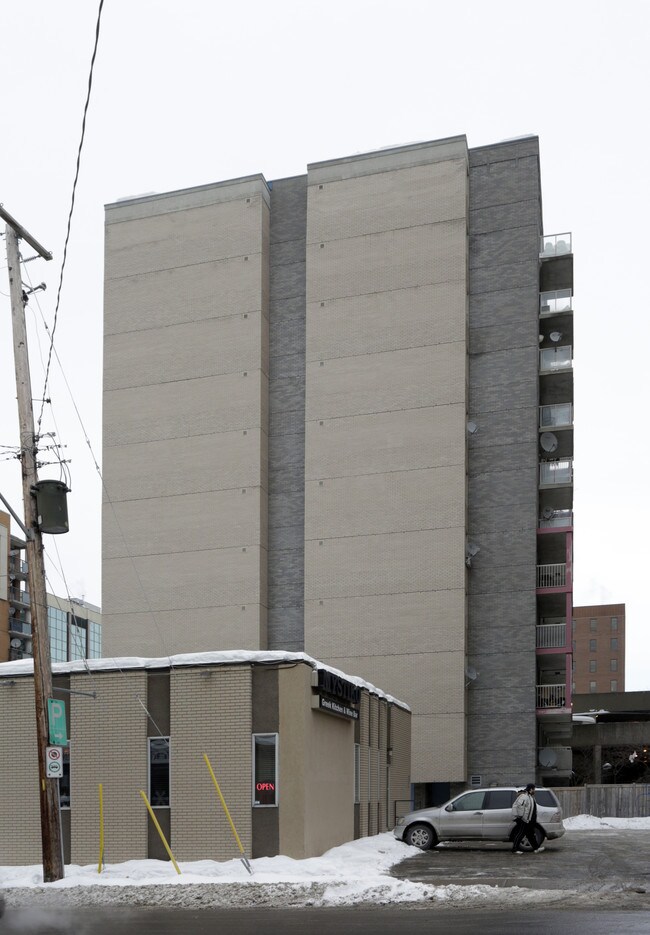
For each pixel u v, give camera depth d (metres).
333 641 49.69
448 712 47.44
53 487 19.05
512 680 48.22
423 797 47.75
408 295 51.84
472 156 53.97
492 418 51.19
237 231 55.34
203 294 55.31
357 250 53.09
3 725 25.06
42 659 19.92
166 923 14.20
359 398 51.59
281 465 53.62
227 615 51.66
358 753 29.38
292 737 23.16
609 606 170.75
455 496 49.28
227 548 52.34
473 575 49.88
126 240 57.31
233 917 14.96
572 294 52.88
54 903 17.28
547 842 29.84
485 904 15.74
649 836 33.72
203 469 53.53
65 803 24.23
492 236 52.88
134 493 54.44
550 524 50.94
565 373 51.97
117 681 24.47
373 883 17.62
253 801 23.09
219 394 54.00
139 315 56.28
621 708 70.94
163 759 23.84
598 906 15.21
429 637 48.38
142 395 55.34
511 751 47.53
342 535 50.56
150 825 23.55
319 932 12.77
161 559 53.31
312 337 52.94
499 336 51.88
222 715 23.61
